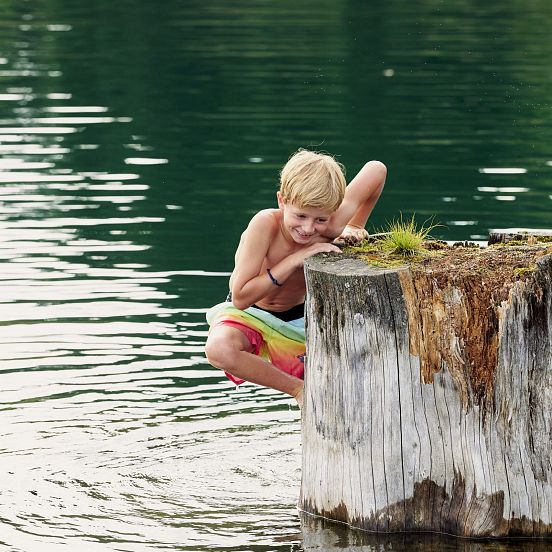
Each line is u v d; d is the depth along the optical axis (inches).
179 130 809.5
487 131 790.5
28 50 1132.5
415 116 835.4
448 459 297.4
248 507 322.7
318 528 306.8
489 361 292.0
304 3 1459.2
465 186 662.5
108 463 350.6
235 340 329.7
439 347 292.4
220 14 1365.7
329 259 308.7
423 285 290.7
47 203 638.5
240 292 325.7
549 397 295.6
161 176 697.0
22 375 414.9
